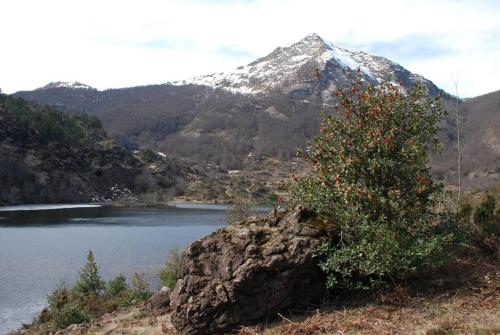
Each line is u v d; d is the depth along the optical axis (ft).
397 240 24.99
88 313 47.11
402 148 27.22
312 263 25.59
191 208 320.29
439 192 28.91
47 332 42.19
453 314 22.08
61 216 230.89
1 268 92.89
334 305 25.98
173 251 87.45
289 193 30.58
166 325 31.89
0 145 341.62
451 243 27.99
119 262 100.48
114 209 298.35
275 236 26.58
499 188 36.55
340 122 28.96
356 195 26.04
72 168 382.01
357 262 24.80
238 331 25.04
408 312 23.24
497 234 29.89
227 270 25.58
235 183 511.40
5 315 60.08
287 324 24.18
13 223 189.16
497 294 23.54
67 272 89.86
